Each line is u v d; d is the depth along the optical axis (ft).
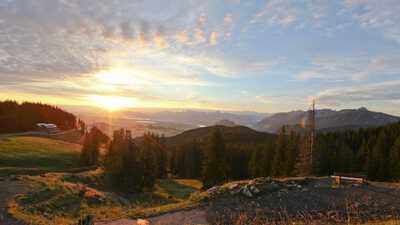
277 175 185.47
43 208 73.97
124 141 181.78
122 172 162.81
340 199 68.90
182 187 185.16
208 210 68.85
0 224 56.54
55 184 99.66
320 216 58.29
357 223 48.14
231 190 81.30
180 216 66.18
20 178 102.37
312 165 153.48
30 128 422.82
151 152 187.21
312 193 74.54
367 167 190.08
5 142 245.65
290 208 64.90
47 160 217.56
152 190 171.12
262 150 221.87
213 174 160.86
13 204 70.33
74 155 256.93
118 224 62.49
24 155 214.48
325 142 218.59
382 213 58.18
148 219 65.72
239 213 64.34
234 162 249.55
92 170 207.62
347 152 203.00
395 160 179.52
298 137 185.57
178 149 273.75
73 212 76.89
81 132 479.82
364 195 70.95
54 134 406.82
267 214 62.39
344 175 88.74
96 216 71.82
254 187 79.00
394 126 256.52
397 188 77.15
